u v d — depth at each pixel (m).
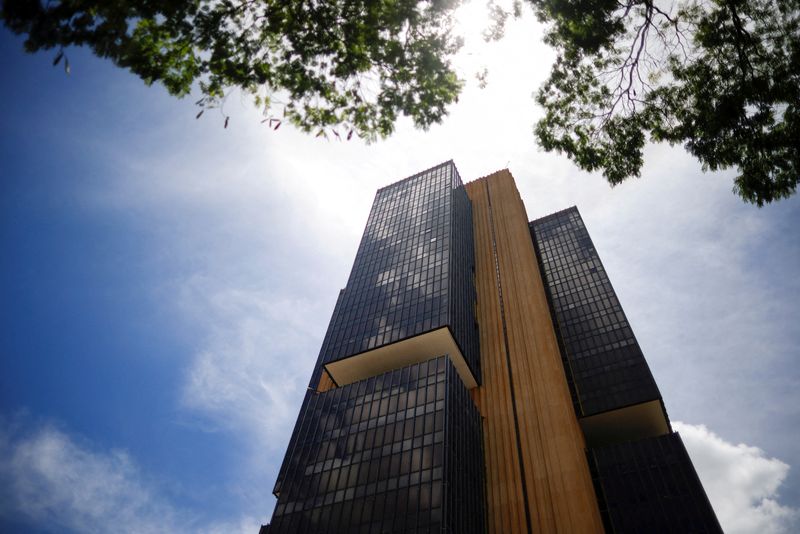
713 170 21.09
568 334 101.38
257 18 15.86
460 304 89.00
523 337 89.31
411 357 80.44
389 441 61.50
